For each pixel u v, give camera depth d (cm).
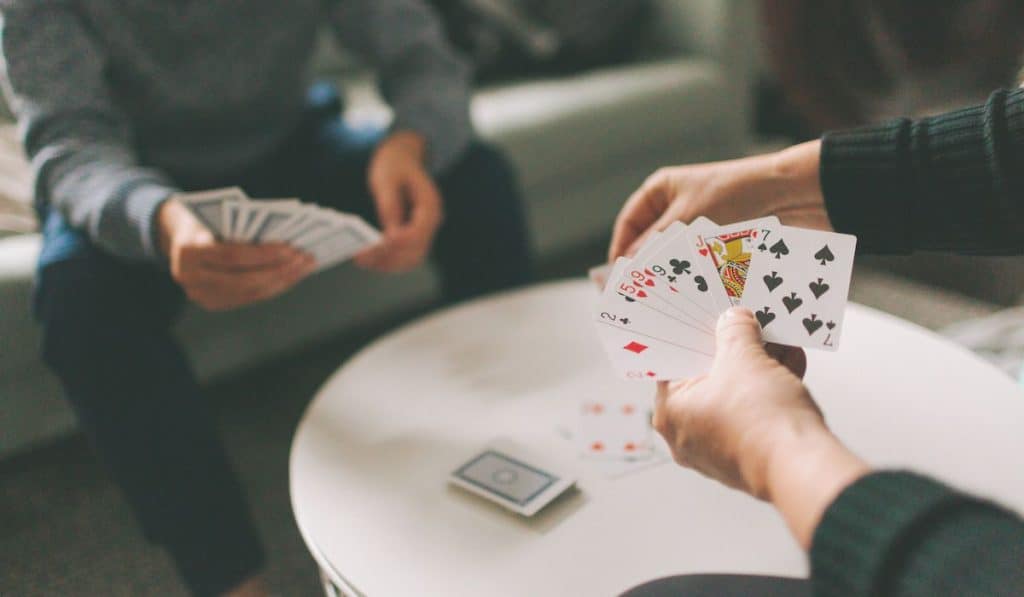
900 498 36
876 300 189
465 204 142
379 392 96
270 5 130
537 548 70
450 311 115
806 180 69
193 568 99
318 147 150
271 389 167
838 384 90
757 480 44
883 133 65
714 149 244
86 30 115
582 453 82
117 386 96
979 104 63
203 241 89
